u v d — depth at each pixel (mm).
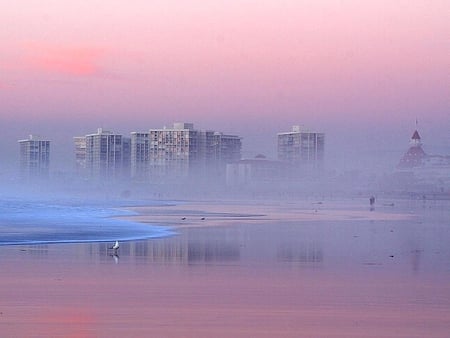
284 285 64875
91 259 87000
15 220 170250
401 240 124688
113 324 46219
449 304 54656
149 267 79250
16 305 52875
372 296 58438
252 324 46688
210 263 84312
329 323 47094
